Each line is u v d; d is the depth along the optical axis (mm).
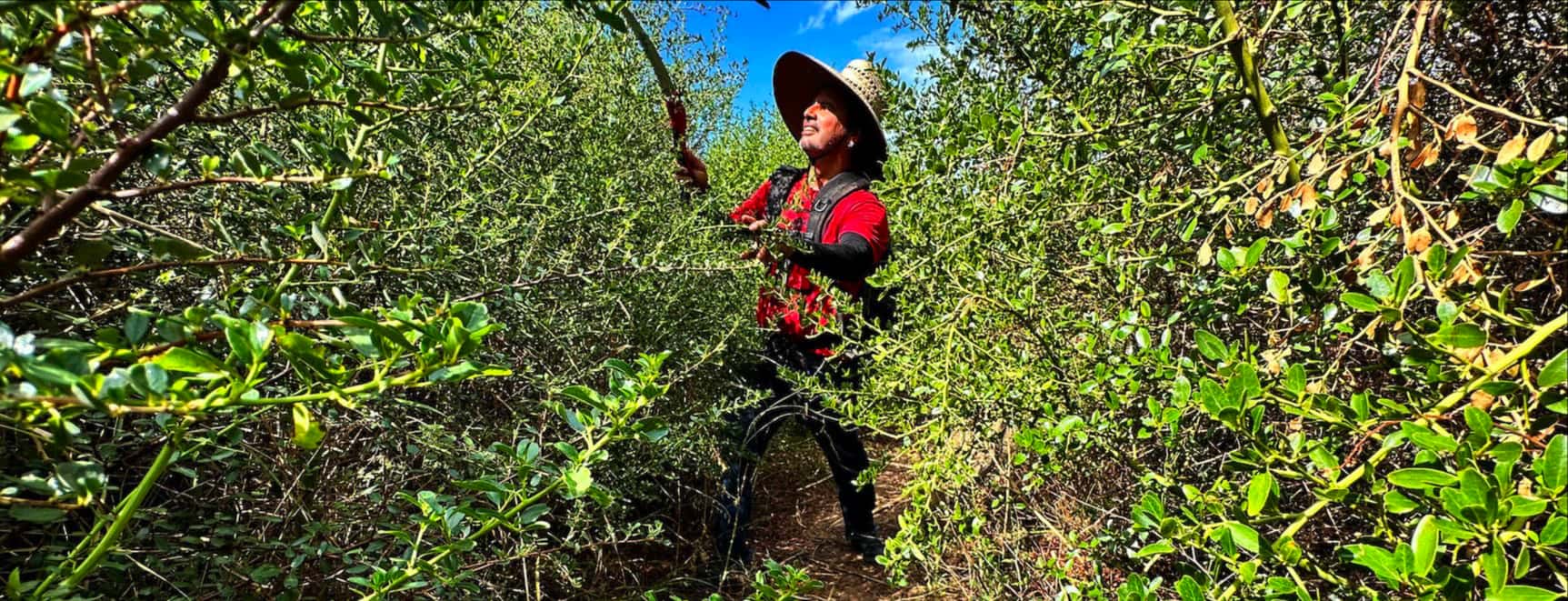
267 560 1352
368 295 1339
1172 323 1192
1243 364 691
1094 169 1400
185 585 1104
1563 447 518
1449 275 702
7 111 423
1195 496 795
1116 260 1296
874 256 2453
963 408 1496
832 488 3367
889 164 1516
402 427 1496
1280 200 1028
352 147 906
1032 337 1534
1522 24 1057
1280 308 1102
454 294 1445
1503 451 571
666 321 2252
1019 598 1552
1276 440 887
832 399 1933
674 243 2152
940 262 1721
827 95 2791
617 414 769
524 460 798
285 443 1280
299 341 476
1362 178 904
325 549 1235
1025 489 1532
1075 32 1384
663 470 2107
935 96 1659
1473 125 784
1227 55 1169
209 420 1050
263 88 804
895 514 2912
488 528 810
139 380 422
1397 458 1039
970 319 1686
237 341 461
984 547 1547
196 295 1104
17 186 466
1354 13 1136
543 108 1577
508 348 1871
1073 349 1444
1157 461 1387
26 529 995
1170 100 1340
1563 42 1023
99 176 509
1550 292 1033
